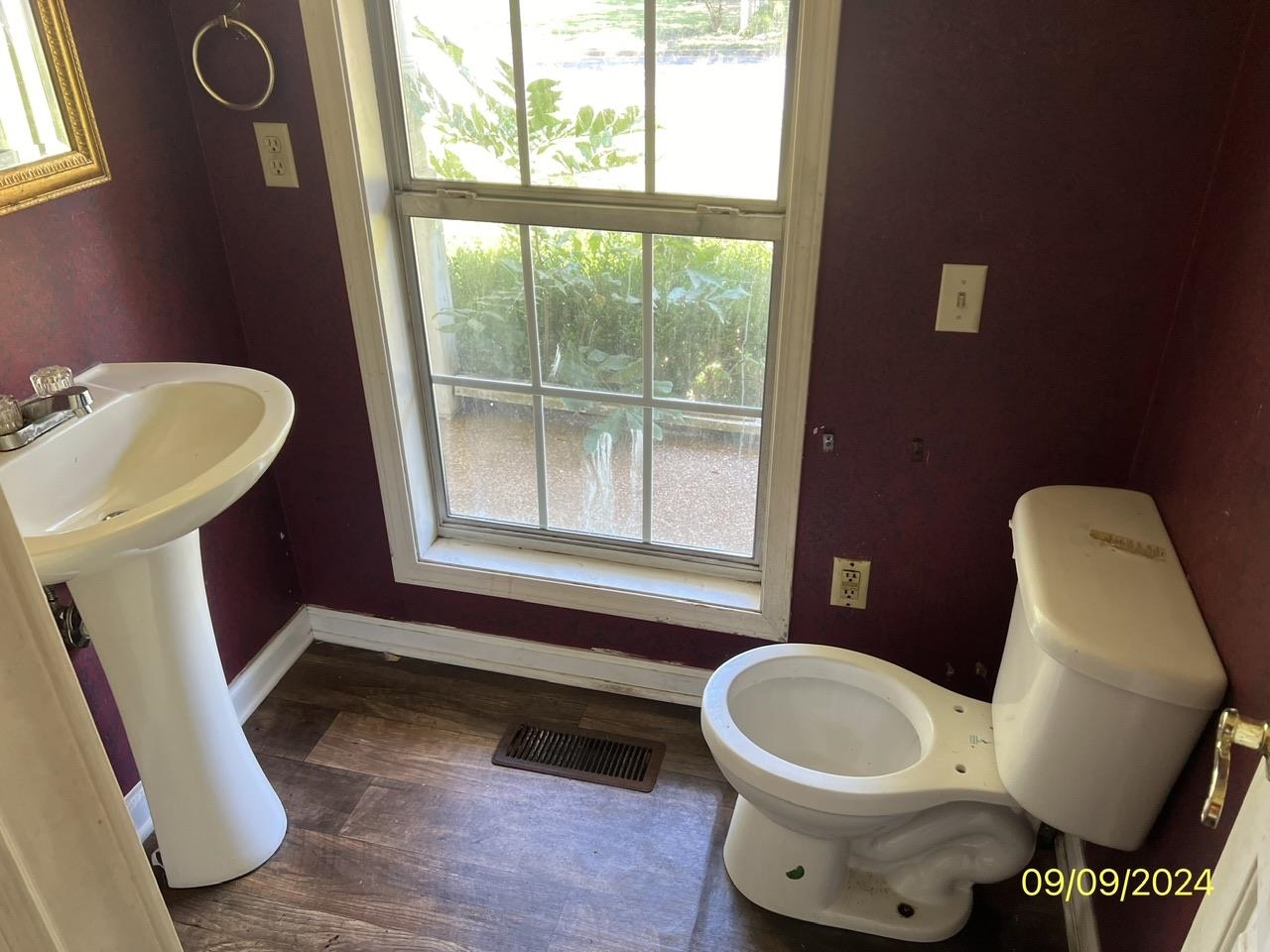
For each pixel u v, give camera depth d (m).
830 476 1.79
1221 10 1.29
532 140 1.74
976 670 1.91
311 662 2.27
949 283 1.56
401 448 2.02
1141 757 1.23
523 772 1.97
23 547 0.52
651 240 1.76
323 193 1.77
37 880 0.55
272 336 1.96
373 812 1.88
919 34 1.39
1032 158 1.44
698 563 2.08
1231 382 1.20
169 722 1.58
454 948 1.63
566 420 2.01
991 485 1.71
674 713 2.13
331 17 1.61
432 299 1.95
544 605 2.13
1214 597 1.19
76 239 1.56
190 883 1.73
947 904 1.66
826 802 1.46
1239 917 0.78
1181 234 1.44
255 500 2.08
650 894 1.72
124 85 1.61
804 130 1.49
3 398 1.36
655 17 1.58
